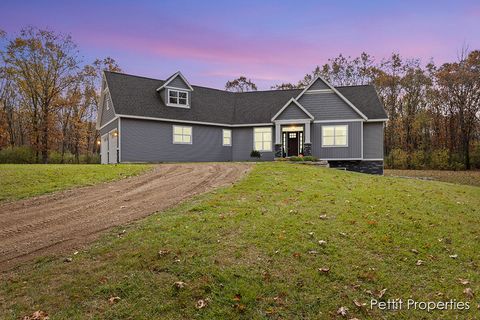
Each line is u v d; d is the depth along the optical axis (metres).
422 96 47.28
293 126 25.30
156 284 4.74
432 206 9.42
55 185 11.36
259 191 9.91
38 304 4.32
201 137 25.94
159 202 9.12
